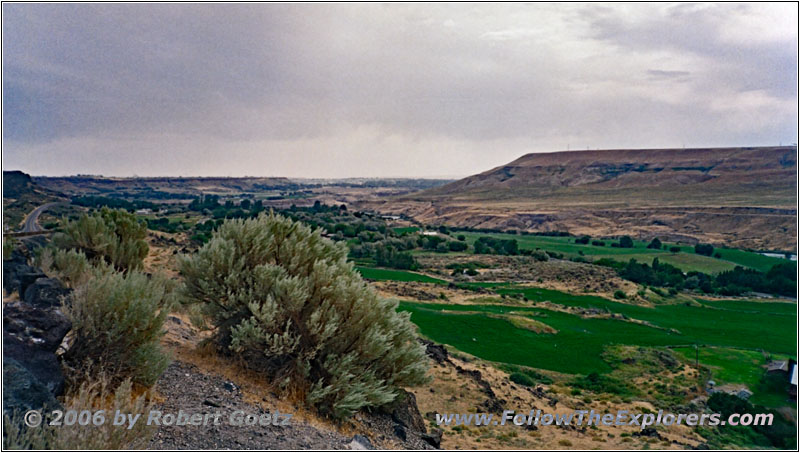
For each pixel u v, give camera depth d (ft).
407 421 41.14
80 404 19.24
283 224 44.62
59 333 24.86
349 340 38.58
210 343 40.09
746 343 183.21
